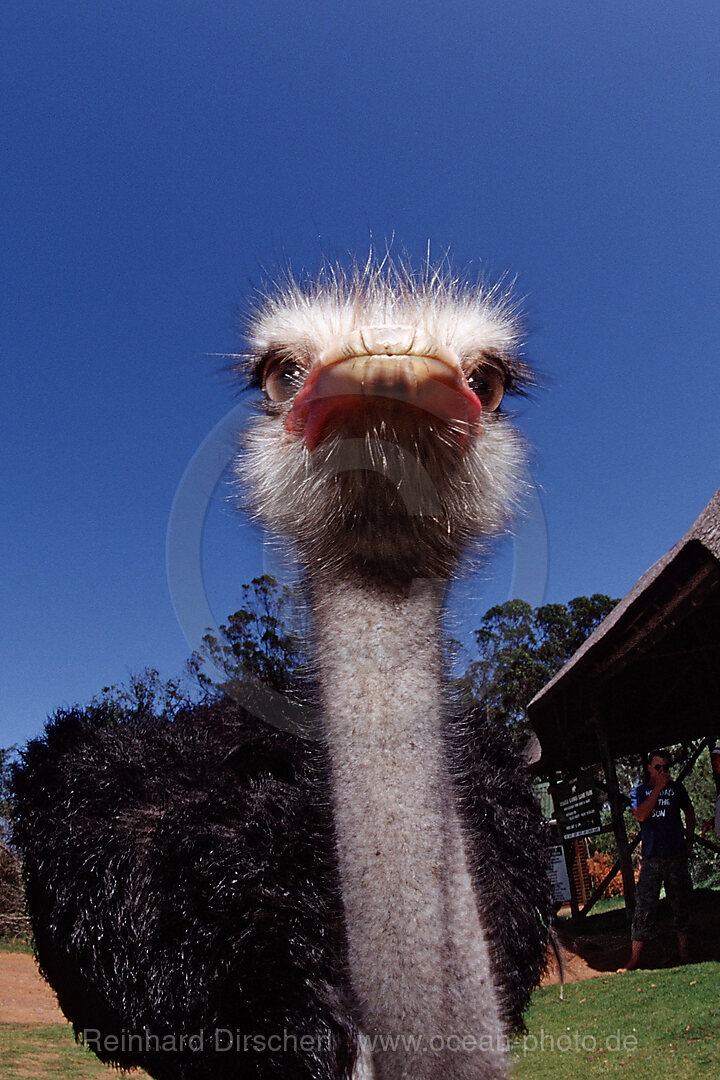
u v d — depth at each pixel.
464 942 1.94
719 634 9.09
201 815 2.60
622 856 9.98
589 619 19.44
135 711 3.63
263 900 2.29
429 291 2.65
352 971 1.96
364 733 2.09
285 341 2.69
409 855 1.96
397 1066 1.85
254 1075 2.26
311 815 2.36
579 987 6.30
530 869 2.92
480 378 2.71
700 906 9.47
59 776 3.17
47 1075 5.09
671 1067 4.00
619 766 17.77
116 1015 2.69
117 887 2.61
